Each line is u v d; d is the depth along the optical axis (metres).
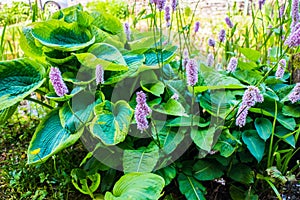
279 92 0.70
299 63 0.72
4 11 1.76
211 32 1.39
